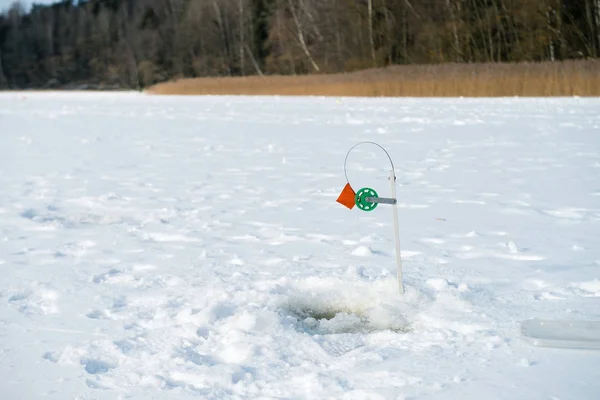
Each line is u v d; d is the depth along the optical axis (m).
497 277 5.36
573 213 7.44
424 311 4.59
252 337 4.25
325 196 8.77
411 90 28.64
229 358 4.03
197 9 68.00
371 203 4.94
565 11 40.09
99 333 4.49
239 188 9.45
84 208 8.52
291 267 5.75
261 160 11.88
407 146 12.92
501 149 12.07
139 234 7.16
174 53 72.12
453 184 9.26
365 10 49.62
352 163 11.25
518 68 27.23
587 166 10.16
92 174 10.98
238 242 6.71
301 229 7.12
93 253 6.49
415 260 5.88
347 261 5.90
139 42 77.25
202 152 13.06
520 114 17.81
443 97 26.98
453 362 3.84
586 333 4.05
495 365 3.78
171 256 6.28
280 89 34.75
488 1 45.06
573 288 5.02
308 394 3.56
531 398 3.42
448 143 13.06
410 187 9.15
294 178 10.08
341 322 4.51
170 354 4.05
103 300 5.12
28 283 5.60
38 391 3.71
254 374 3.80
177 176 10.55
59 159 12.73
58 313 4.88
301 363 3.93
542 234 6.64
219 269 5.80
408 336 4.21
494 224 7.09
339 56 51.31
